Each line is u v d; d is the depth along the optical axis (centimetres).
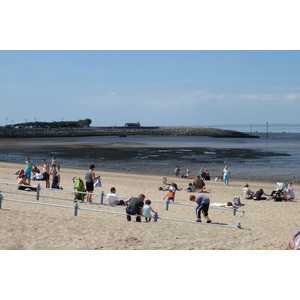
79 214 1456
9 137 17862
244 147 10706
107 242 1051
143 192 2498
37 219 1232
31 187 1875
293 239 1005
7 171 3438
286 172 4622
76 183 1772
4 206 1450
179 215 1686
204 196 1482
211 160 6256
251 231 1346
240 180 3853
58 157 6612
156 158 6562
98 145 10881
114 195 1716
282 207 2048
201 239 1155
